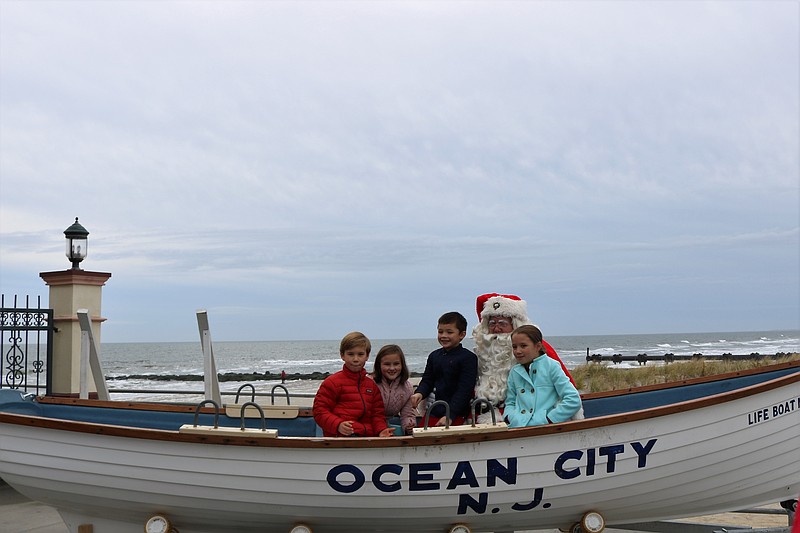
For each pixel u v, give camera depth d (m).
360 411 4.26
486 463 3.80
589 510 4.07
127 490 3.93
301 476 3.79
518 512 3.96
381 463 3.77
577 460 3.88
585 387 18.22
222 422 4.94
